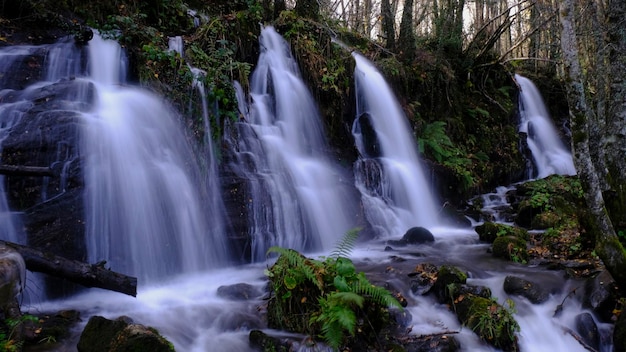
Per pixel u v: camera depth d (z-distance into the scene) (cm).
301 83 1135
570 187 1234
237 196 802
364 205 1002
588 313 540
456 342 496
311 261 498
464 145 1528
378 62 1415
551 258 760
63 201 607
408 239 907
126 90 804
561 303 576
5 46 809
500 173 1547
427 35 2058
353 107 1227
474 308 527
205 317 532
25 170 530
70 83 735
